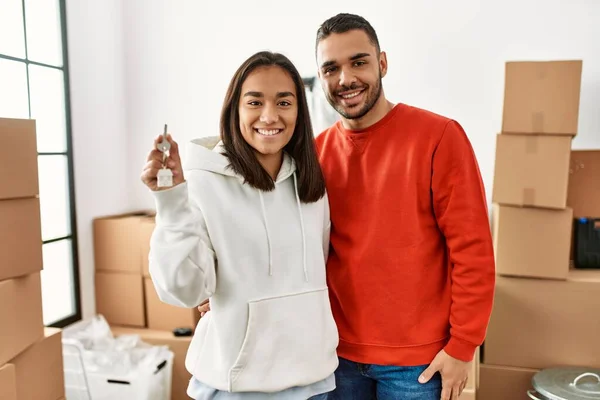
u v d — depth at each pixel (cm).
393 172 132
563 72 196
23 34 227
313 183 124
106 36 282
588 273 216
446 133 130
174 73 293
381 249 132
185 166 118
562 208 201
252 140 115
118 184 292
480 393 218
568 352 208
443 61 253
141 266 255
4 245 151
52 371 176
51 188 244
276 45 275
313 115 268
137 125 300
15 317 156
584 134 238
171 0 289
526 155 203
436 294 136
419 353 132
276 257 115
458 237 129
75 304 255
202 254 105
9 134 151
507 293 212
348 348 139
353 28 129
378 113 137
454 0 249
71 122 254
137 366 222
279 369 113
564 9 236
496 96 247
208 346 116
